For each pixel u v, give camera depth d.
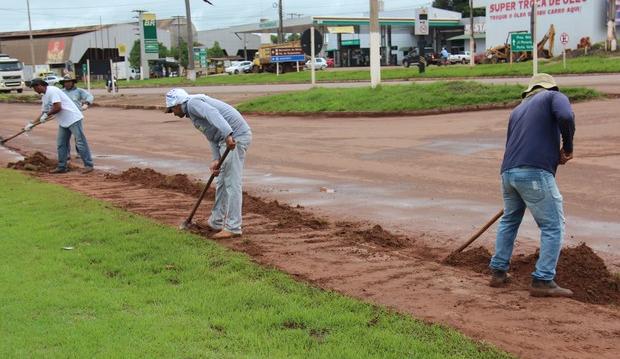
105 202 9.43
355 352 4.05
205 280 5.61
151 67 85.94
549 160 5.30
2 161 15.41
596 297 5.51
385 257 6.55
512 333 4.52
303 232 7.67
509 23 52.03
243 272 5.83
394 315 4.75
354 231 7.68
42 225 7.76
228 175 7.29
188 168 13.34
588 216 8.14
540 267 5.36
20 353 4.03
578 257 6.09
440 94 20.42
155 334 4.33
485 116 17.78
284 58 55.72
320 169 12.43
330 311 4.80
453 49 82.12
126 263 6.13
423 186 10.41
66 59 91.50
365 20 74.19
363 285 5.60
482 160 12.21
